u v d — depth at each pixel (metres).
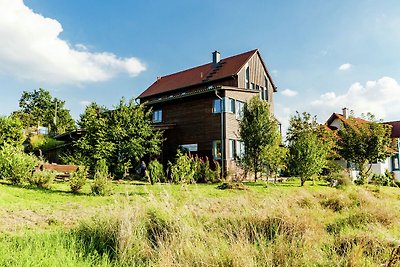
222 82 28.72
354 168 26.95
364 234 4.92
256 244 4.21
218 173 19.16
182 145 23.86
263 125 19.55
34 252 4.01
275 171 19.19
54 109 69.94
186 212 5.38
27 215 7.55
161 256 3.94
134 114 19.05
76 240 4.87
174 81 33.97
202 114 23.06
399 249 3.76
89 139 18.19
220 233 4.65
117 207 5.75
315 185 18.39
